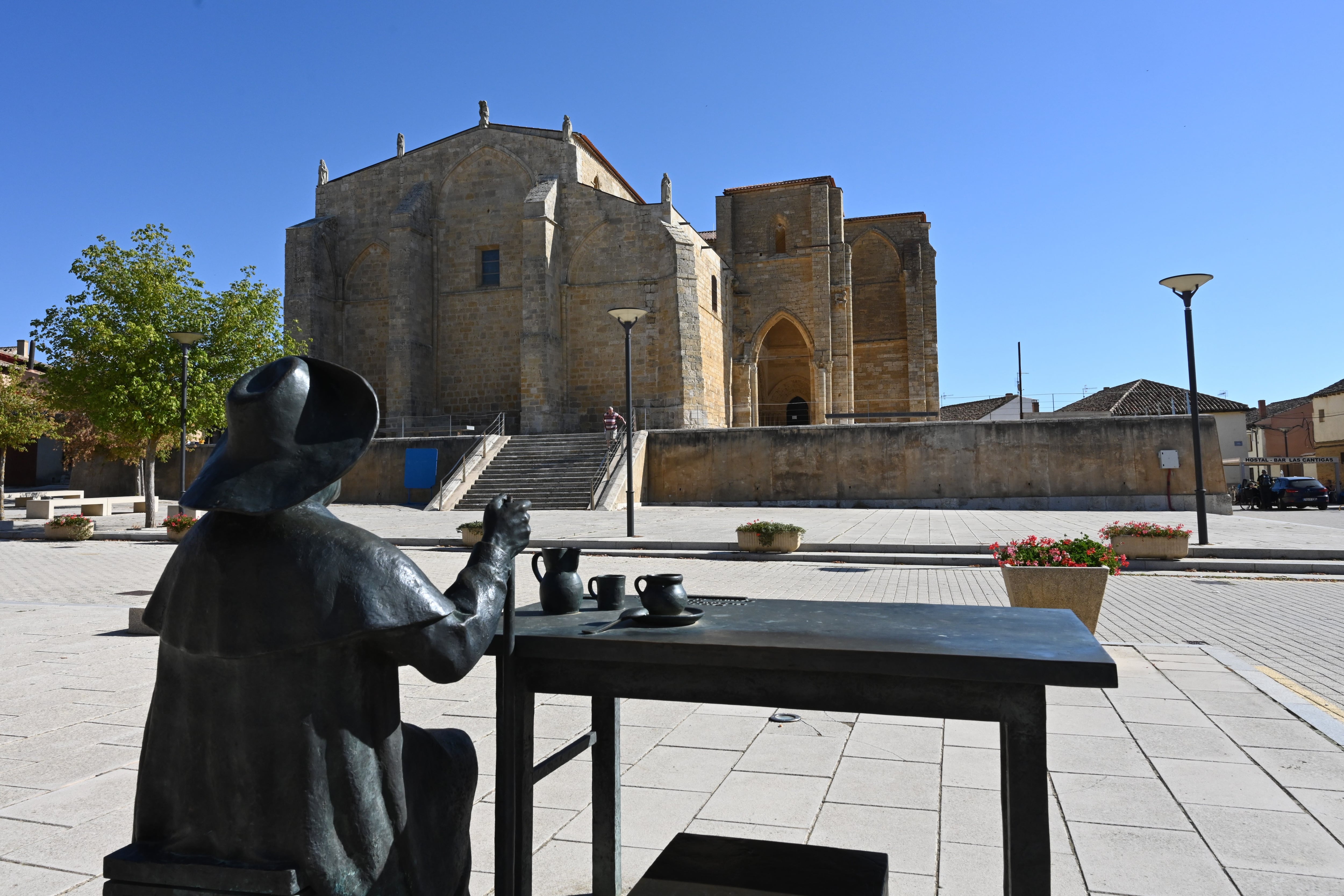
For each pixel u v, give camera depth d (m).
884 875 2.86
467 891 2.51
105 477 43.19
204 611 2.05
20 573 16.17
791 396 50.44
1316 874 3.50
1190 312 16.38
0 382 28.02
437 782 2.38
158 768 2.15
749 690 2.54
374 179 40.31
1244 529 20.30
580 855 3.76
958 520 23.22
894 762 4.97
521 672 2.75
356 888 2.04
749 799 4.41
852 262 48.22
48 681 7.22
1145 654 7.82
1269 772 4.70
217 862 2.03
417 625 2.01
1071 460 27.16
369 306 40.09
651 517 24.50
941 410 55.06
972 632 2.66
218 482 2.03
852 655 2.37
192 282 25.52
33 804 4.44
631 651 2.55
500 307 38.66
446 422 37.94
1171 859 3.64
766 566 15.94
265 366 2.22
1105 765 4.84
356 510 28.52
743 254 45.94
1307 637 8.92
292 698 2.01
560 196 38.09
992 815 4.17
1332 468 58.31
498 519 2.45
